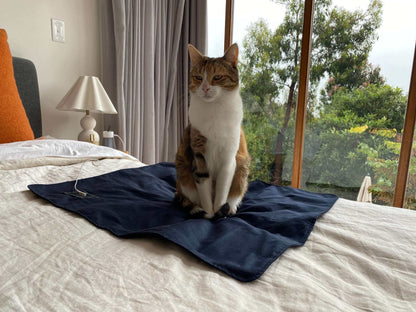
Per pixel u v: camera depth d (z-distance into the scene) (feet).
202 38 9.52
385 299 1.64
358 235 2.45
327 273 1.88
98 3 8.07
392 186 8.14
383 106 8.02
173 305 1.44
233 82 3.57
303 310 1.45
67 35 7.54
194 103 3.59
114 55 8.13
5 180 3.57
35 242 2.04
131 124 8.53
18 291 1.47
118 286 1.57
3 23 6.42
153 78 8.89
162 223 2.77
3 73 5.49
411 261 2.02
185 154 3.66
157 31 8.96
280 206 3.32
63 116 7.78
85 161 5.00
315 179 9.16
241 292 1.62
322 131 8.84
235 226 2.60
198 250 2.13
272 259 1.98
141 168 4.71
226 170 3.49
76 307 1.38
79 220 2.51
